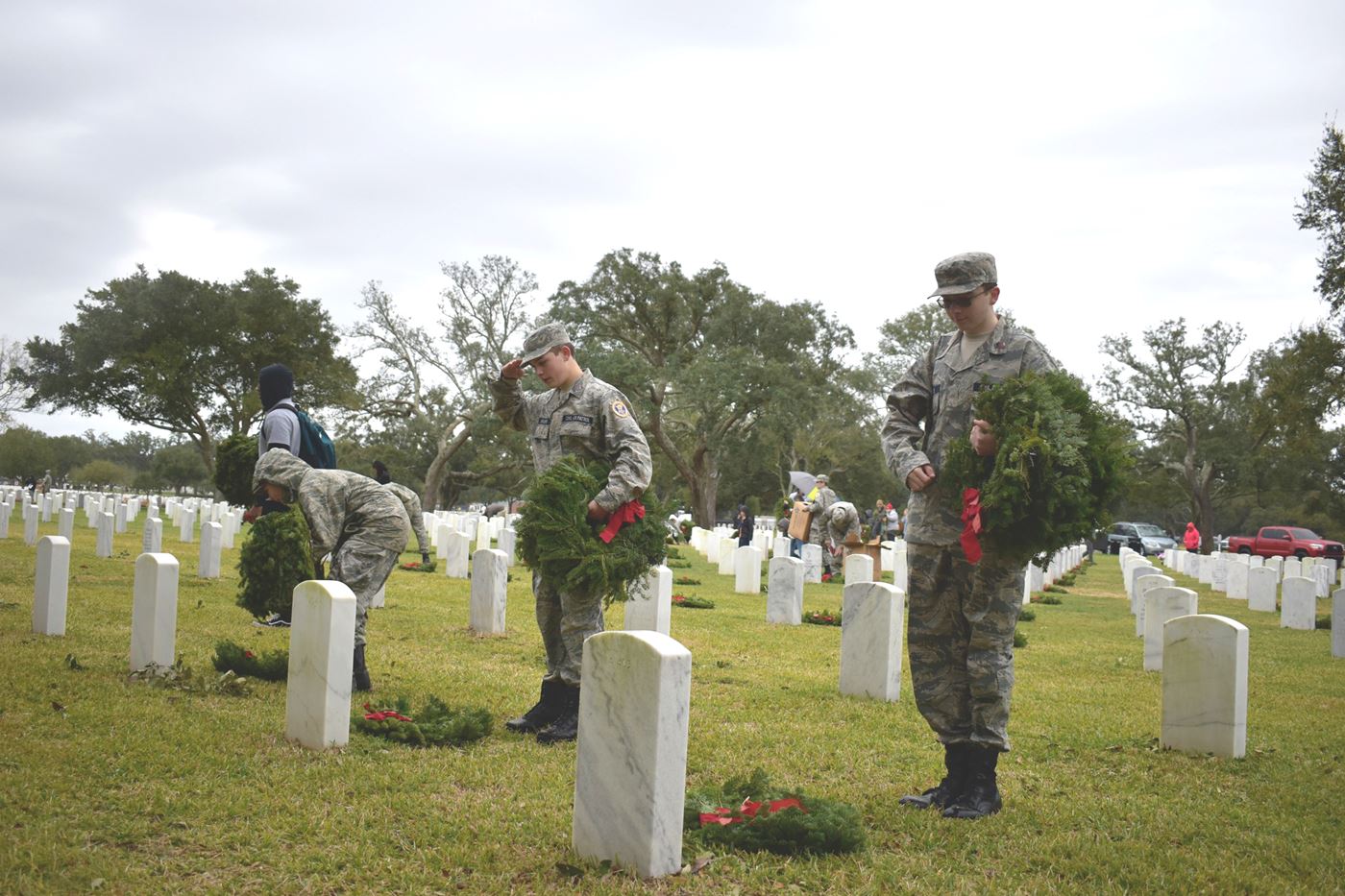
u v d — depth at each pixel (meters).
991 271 4.94
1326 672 10.77
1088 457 4.46
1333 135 24.95
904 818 4.68
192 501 38.50
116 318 51.31
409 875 3.74
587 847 3.89
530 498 5.91
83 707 5.91
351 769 5.04
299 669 5.51
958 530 4.82
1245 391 59.06
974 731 4.82
